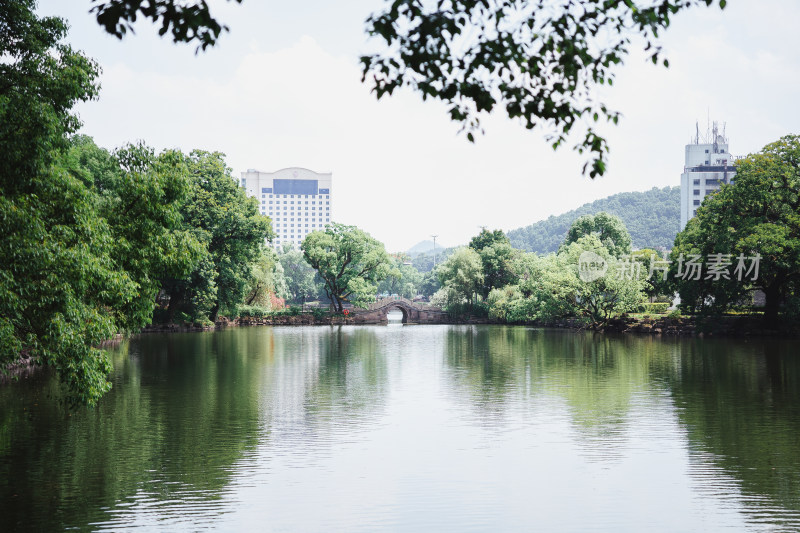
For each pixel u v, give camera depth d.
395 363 42.09
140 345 53.97
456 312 115.31
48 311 16.67
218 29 7.20
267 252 107.44
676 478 16.36
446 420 23.22
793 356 44.62
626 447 19.38
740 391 29.33
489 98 7.93
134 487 15.50
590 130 8.08
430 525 13.30
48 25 18.83
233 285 77.44
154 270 22.20
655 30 7.85
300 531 12.94
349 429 21.75
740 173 59.88
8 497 14.75
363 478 16.31
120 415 23.64
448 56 7.79
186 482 15.90
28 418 22.91
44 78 17.53
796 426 22.09
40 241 15.86
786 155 59.34
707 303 74.44
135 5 7.13
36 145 16.52
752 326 63.34
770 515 13.80
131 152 22.28
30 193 16.95
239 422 22.66
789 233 57.28
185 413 24.16
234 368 38.25
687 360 42.50
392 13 7.41
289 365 40.50
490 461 17.91
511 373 36.41
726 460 17.92
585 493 15.24
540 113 8.00
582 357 45.41
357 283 109.62
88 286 17.91
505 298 104.38
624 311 73.56
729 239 59.72
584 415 24.08
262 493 15.15
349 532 12.87
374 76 7.72
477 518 13.69
